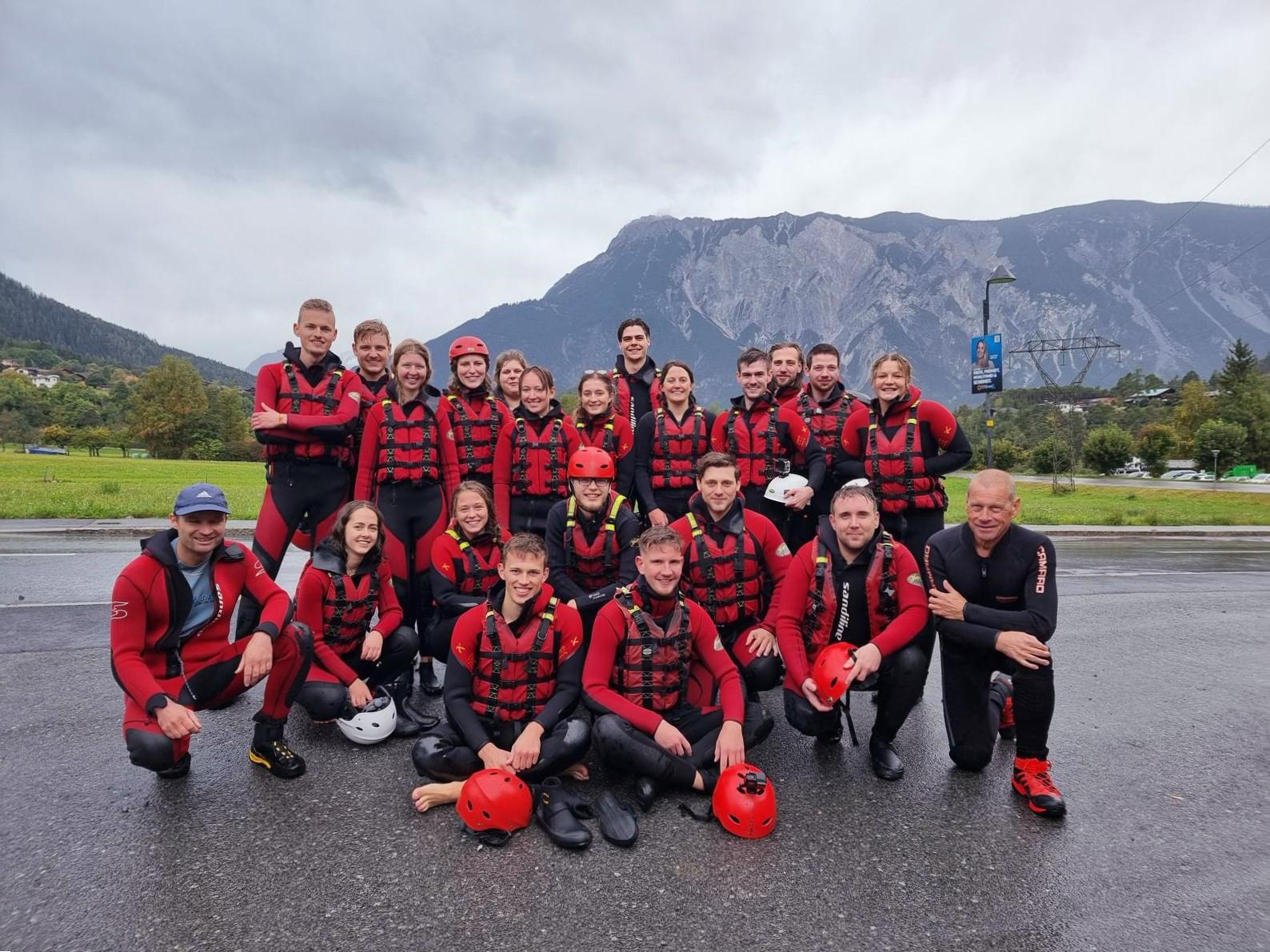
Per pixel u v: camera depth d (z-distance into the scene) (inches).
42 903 100.4
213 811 128.9
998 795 142.6
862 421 222.1
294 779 143.0
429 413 213.5
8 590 303.6
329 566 166.1
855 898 106.0
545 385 218.7
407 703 180.9
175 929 95.7
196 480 1334.9
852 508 156.9
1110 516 916.6
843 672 148.3
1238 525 900.0
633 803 136.6
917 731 179.0
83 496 780.0
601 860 115.6
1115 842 124.3
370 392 234.1
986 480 145.2
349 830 123.6
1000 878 112.0
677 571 143.9
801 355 255.6
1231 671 233.0
